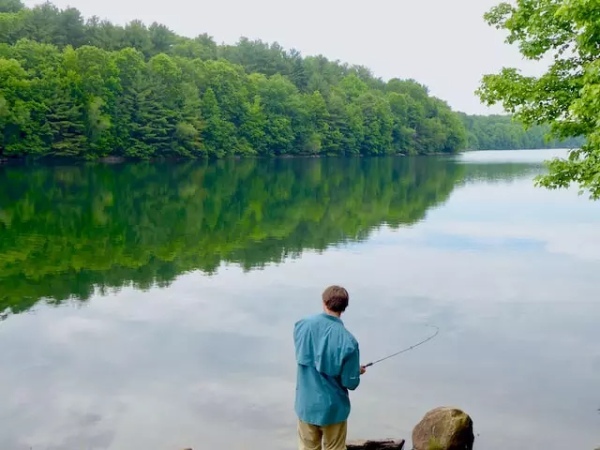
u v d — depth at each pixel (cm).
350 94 12725
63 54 7306
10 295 1612
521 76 1199
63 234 2583
